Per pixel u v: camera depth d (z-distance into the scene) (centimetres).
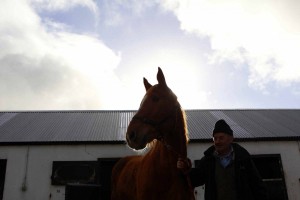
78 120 1694
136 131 275
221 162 297
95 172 1274
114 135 1396
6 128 1512
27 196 1245
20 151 1306
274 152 1377
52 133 1434
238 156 287
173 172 293
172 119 293
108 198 491
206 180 306
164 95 296
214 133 298
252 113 1898
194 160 1302
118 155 1305
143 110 287
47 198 1239
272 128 1536
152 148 330
